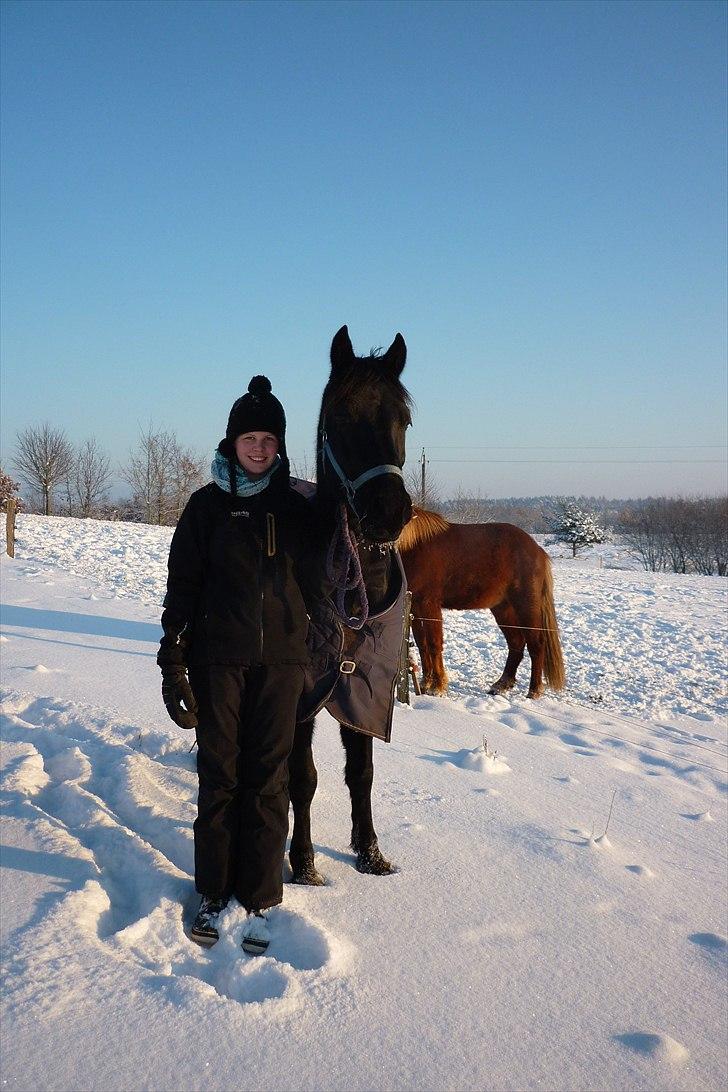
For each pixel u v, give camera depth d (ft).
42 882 9.13
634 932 9.56
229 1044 6.66
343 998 7.51
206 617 8.98
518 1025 7.45
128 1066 6.30
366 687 10.30
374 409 9.96
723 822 14.71
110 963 7.58
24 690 18.15
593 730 22.86
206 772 8.94
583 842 12.21
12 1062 6.21
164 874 9.46
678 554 176.45
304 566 10.00
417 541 24.14
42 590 37.11
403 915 9.37
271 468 9.43
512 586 25.88
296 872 10.18
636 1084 6.76
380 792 13.69
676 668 34.81
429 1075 6.60
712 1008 8.11
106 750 13.75
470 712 22.65
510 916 9.62
